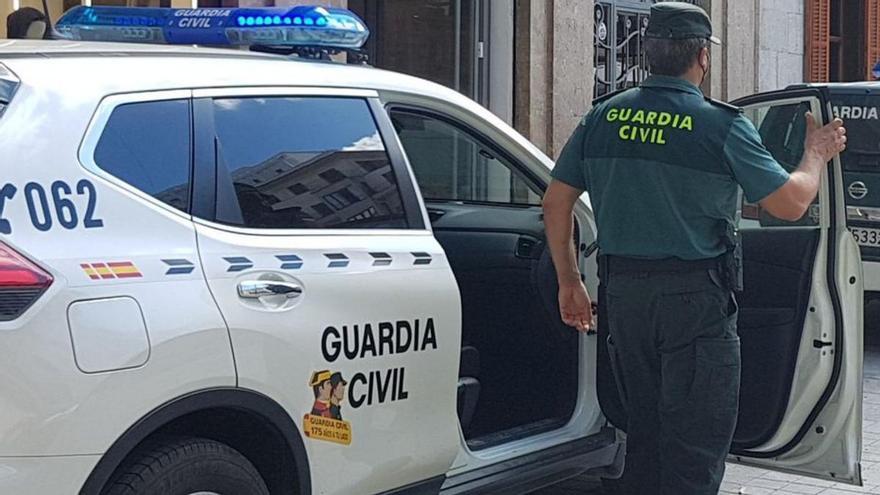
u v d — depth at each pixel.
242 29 3.81
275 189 3.35
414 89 3.94
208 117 3.24
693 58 3.82
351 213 3.54
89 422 2.74
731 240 3.73
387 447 3.49
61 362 2.70
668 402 3.81
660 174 3.70
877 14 16.53
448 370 3.70
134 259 2.90
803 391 4.24
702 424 3.77
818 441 4.29
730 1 13.40
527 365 4.65
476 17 10.40
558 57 10.80
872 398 7.20
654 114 3.75
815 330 4.20
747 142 3.67
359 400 3.39
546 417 4.59
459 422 3.94
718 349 3.74
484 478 3.99
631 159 3.75
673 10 3.81
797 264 4.23
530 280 4.64
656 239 3.71
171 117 3.15
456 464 3.94
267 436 3.21
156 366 2.86
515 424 4.61
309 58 3.81
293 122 3.47
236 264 3.12
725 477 5.55
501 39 10.51
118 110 3.03
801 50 15.08
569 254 4.13
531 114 10.61
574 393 4.55
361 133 3.67
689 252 3.68
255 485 3.17
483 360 4.72
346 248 3.44
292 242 3.31
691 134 3.69
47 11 6.20
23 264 2.68
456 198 4.87
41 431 2.67
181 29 3.90
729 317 3.77
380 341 3.45
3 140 2.77
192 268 3.02
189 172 3.14
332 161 3.55
